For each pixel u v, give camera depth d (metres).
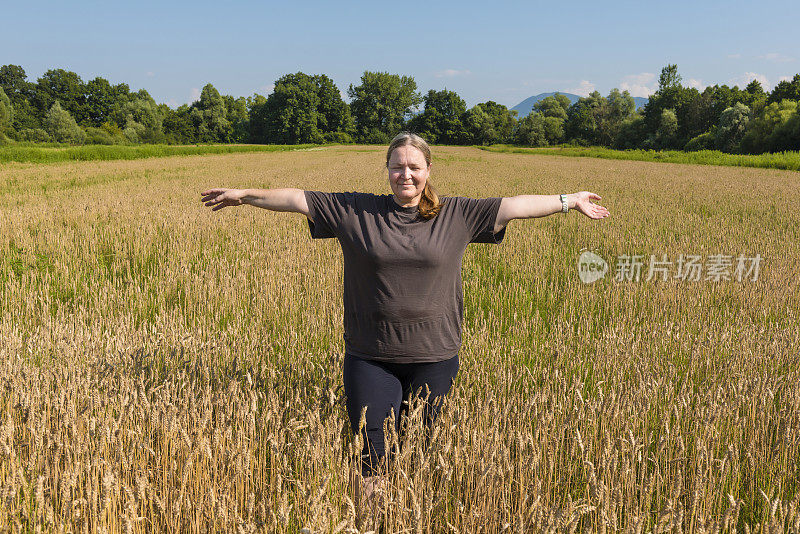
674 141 97.12
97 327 4.80
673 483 2.28
